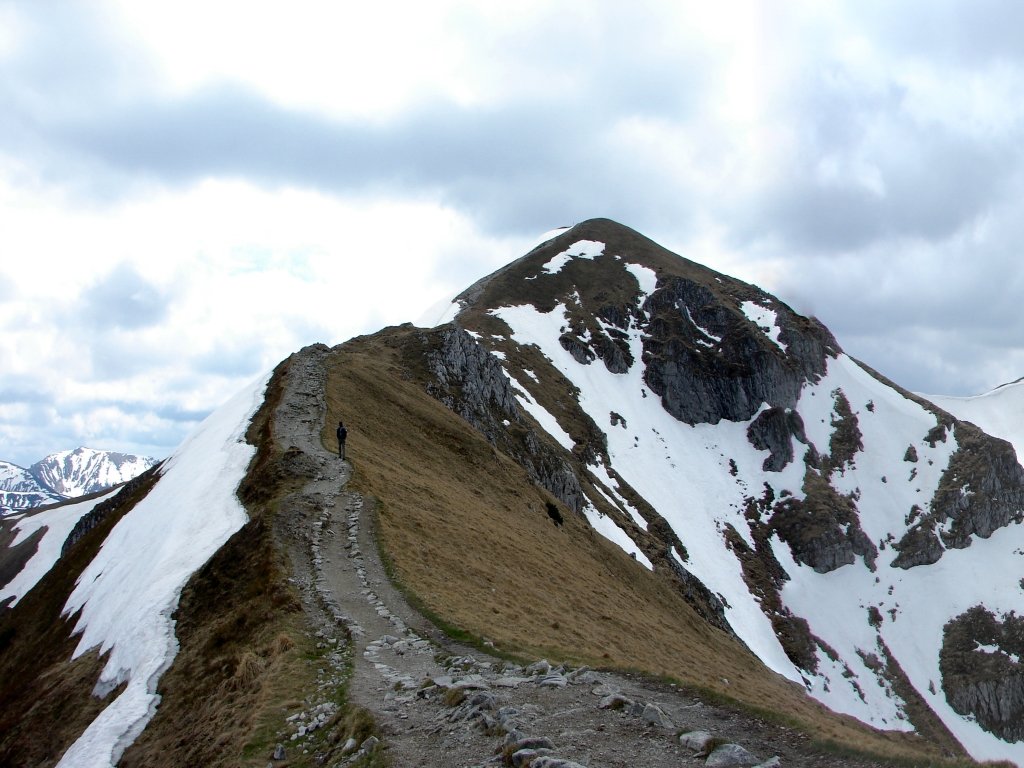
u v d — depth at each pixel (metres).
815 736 15.06
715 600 112.50
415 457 59.97
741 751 13.84
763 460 170.50
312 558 31.41
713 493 156.50
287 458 43.12
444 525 42.56
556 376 153.88
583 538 75.31
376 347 98.94
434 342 99.25
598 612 44.97
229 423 58.66
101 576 44.75
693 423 174.00
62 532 148.12
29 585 129.25
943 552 155.38
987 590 145.88
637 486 138.38
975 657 133.88
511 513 62.78
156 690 24.42
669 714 16.59
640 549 104.75
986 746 121.50
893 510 164.38
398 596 28.44
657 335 184.25
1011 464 170.75
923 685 131.38
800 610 137.12
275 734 17.75
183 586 31.73
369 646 23.22
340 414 58.03
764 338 192.38
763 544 149.50
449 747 15.01
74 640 38.41
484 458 71.94
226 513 38.94
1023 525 161.62
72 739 25.08
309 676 21.14
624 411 161.25
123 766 20.20
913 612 143.88
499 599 34.03
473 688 18.45
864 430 182.62
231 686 21.45
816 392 190.00
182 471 52.53
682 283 198.25
